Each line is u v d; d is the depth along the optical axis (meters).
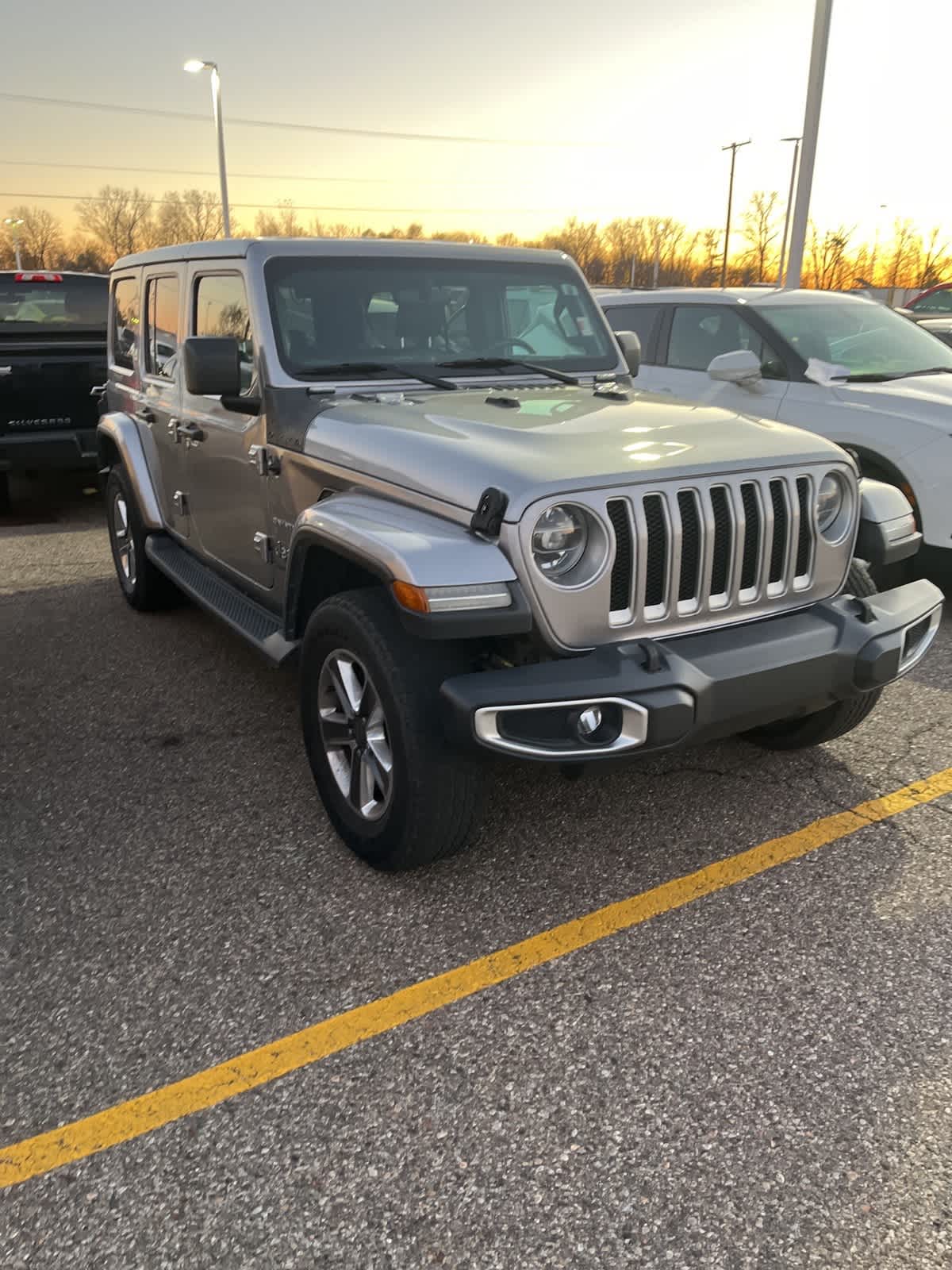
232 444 4.29
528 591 2.76
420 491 3.01
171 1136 2.29
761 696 2.90
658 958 2.88
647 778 3.94
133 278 5.54
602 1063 2.49
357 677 3.25
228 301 4.20
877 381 6.16
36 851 3.51
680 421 3.36
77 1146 2.27
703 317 6.93
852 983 2.76
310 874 3.34
